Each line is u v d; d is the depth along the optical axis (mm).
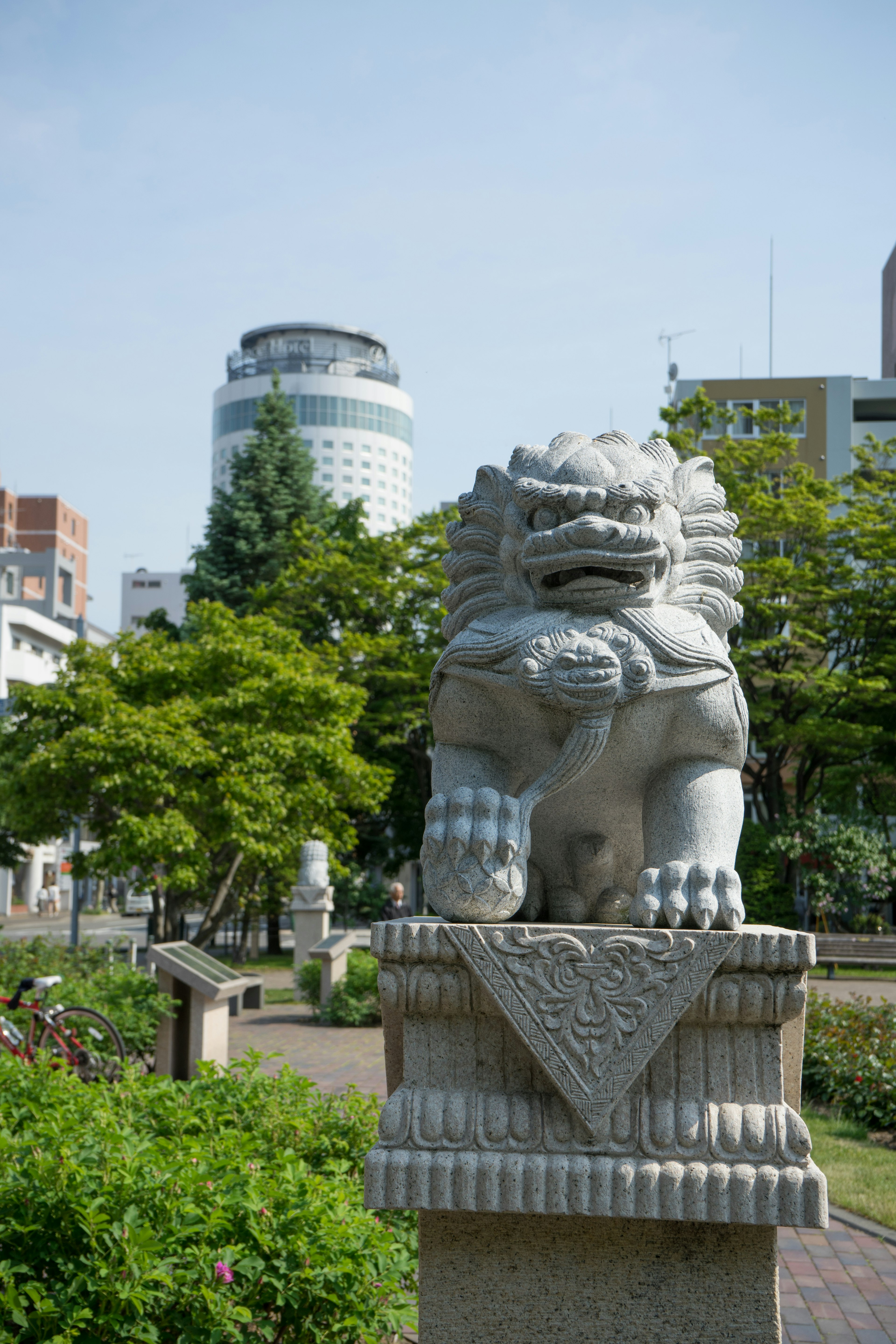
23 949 10836
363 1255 2982
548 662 2268
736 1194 2039
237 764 12758
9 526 59750
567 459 2412
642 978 2061
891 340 41031
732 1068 2119
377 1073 8508
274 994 14656
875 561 19000
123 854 12195
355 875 23156
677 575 2453
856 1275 4422
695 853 2232
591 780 2400
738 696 2311
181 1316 2689
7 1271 2600
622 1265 2143
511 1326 2148
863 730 17547
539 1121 2107
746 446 18906
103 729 12398
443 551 22516
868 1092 6719
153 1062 7391
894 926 23938
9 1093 4082
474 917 2193
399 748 22875
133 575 77812
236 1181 3105
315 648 21094
